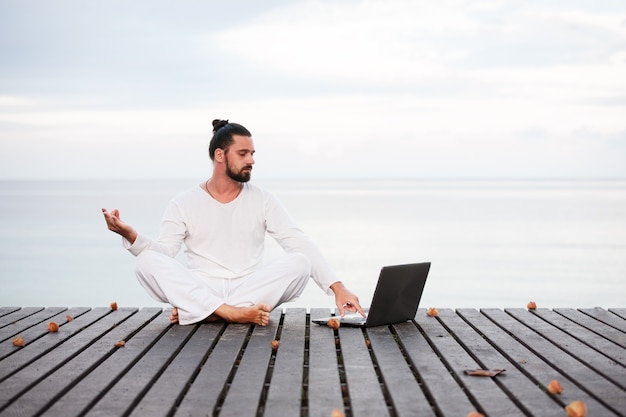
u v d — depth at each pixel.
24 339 4.57
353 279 11.61
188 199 5.32
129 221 24.38
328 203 41.50
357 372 3.77
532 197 52.28
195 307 4.96
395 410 3.21
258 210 5.33
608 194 62.16
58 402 3.30
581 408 2.99
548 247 16.45
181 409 3.20
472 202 42.50
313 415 3.12
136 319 5.25
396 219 26.06
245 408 3.20
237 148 5.19
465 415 3.11
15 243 17.77
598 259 14.34
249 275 5.22
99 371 3.79
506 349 4.27
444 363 4.08
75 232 20.75
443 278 12.08
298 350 4.25
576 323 5.10
